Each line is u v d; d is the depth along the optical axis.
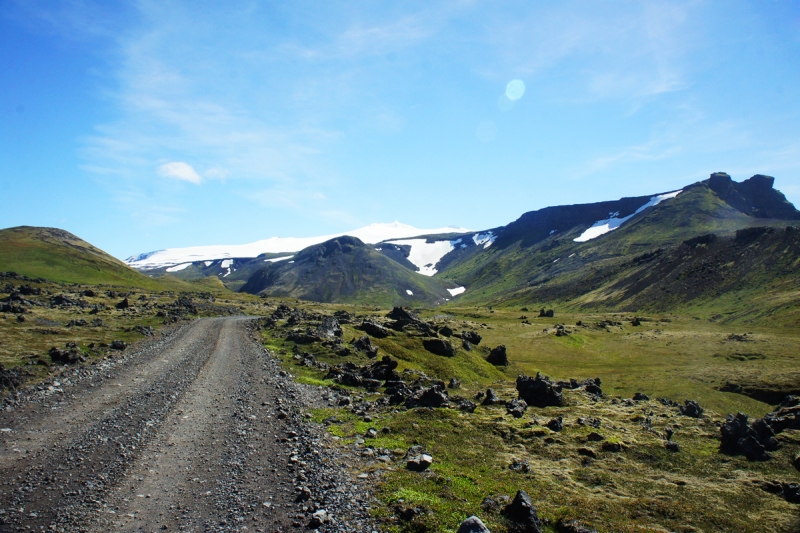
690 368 93.81
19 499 17.55
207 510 17.05
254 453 23.42
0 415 29.08
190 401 34.34
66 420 28.53
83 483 19.28
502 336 137.12
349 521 16.16
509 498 18.09
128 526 15.71
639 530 16.55
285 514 16.80
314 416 31.14
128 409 31.50
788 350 101.75
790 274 194.62
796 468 24.14
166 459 22.36
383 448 24.30
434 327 93.06
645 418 34.88
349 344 69.44
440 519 16.06
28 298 116.56
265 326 102.06
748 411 67.94
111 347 59.94
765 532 17.39
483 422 29.88
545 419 32.34
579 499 19.05
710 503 19.67
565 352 118.06
